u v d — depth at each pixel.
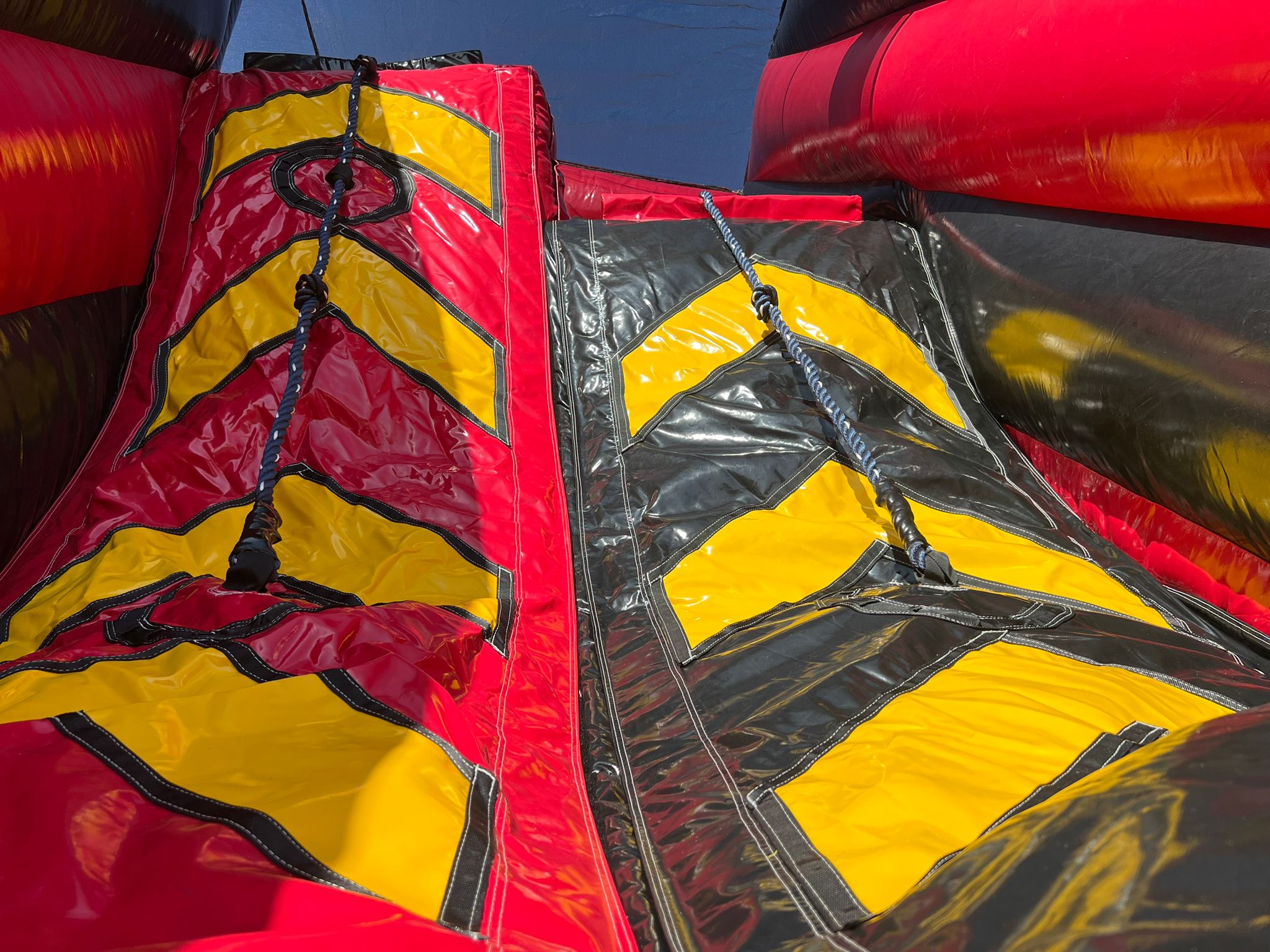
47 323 1.63
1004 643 1.23
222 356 1.87
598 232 2.42
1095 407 1.70
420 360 1.93
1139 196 1.61
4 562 1.43
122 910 0.59
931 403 2.05
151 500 1.55
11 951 0.55
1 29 1.64
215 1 2.56
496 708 1.20
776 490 1.75
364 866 0.70
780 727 1.13
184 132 2.32
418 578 1.46
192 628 1.17
